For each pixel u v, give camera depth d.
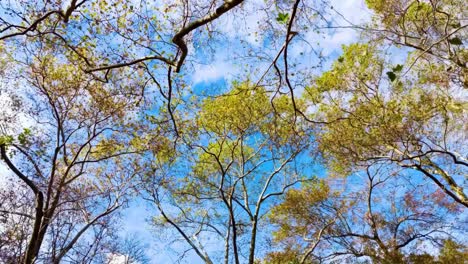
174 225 16.48
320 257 17.42
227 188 17.59
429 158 14.46
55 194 13.18
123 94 12.72
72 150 14.74
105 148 14.45
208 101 14.77
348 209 18.48
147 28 9.25
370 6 11.00
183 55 6.89
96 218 14.02
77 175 13.90
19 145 12.38
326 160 16.34
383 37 10.70
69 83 13.04
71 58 11.16
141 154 14.73
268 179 17.45
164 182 15.74
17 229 13.09
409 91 13.53
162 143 14.29
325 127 14.60
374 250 17.17
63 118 13.43
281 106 14.92
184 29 6.37
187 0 8.37
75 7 7.20
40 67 12.59
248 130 15.70
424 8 10.34
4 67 12.61
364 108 13.41
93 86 13.08
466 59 11.91
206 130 15.73
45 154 12.84
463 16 11.52
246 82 13.89
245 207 16.75
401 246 17.78
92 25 9.38
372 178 17.81
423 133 13.77
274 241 18.20
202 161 16.69
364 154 15.12
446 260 16.86
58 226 13.78
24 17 8.70
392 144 13.82
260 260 17.59
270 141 16.31
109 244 14.23
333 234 17.56
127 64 7.49
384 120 13.05
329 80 13.75
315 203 18.42
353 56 13.27
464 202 13.64
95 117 13.57
